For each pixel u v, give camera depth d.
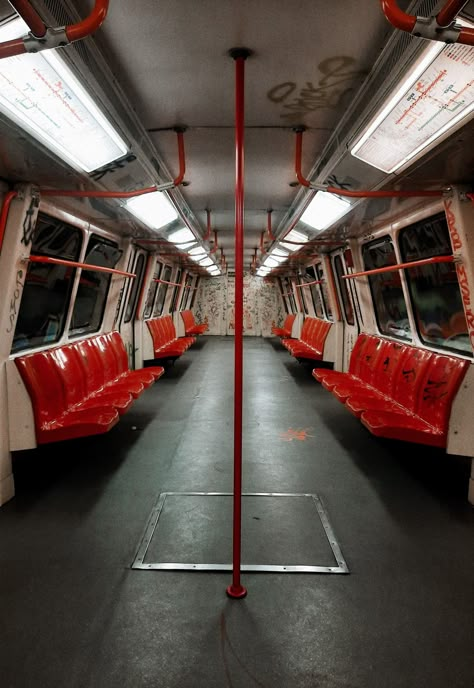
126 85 2.41
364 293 5.89
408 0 1.62
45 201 3.51
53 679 1.73
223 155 3.60
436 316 4.07
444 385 3.41
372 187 3.18
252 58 2.13
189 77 2.32
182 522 2.96
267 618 2.07
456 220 3.03
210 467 3.93
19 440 3.27
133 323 7.89
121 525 2.91
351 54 2.09
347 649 1.89
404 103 2.04
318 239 5.94
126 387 4.85
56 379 3.76
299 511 3.13
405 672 1.77
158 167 3.56
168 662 1.81
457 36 1.25
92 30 1.30
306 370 9.29
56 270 4.18
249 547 2.67
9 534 2.80
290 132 3.07
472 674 1.77
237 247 2.10
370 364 5.18
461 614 2.11
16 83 1.81
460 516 3.08
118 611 2.11
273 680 1.73
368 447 4.48
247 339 16.55
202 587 2.30
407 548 2.68
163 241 6.16
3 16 1.49
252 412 5.83
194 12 1.78
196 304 18.06
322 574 2.42
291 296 14.66
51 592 2.25
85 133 2.37
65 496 3.33
